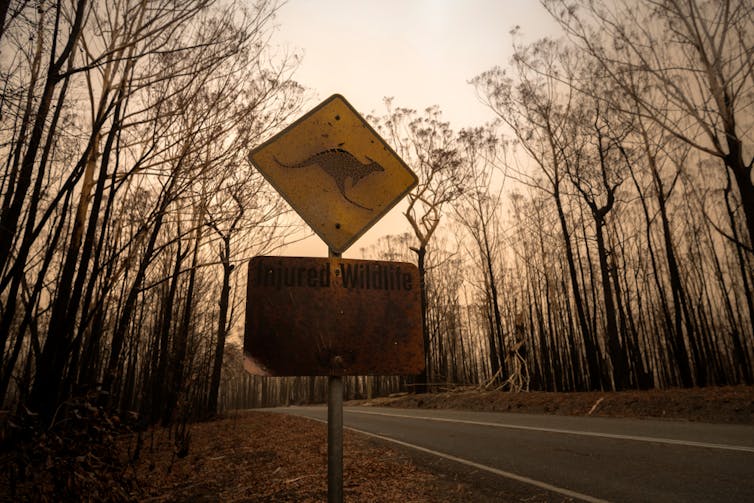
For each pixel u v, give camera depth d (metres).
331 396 1.76
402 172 2.23
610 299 18.11
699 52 12.93
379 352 1.83
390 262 1.96
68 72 5.14
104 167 7.08
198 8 5.91
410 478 5.48
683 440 6.86
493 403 17.05
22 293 7.02
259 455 7.96
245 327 1.73
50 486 3.93
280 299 1.79
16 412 3.91
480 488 4.89
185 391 9.30
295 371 1.72
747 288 23.00
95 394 4.31
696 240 29.83
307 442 8.98
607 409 12.16
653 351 32.84
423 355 1.87
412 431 10.29
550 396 15.66
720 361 27.20
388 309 1.89
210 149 7.01
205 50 6.29
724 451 5.88
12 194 5.20
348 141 2.20
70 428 4.14
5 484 3.77
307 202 2.06
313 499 4.76
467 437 8.80
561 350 33.31
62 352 6.57
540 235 29.70
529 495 4.53
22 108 4.84
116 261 7.64
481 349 42.78
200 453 8.93
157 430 13.29
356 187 2.14
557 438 7.92
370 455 7.12
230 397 59.62
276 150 2.10
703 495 4.16
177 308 15.34
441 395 21.36
